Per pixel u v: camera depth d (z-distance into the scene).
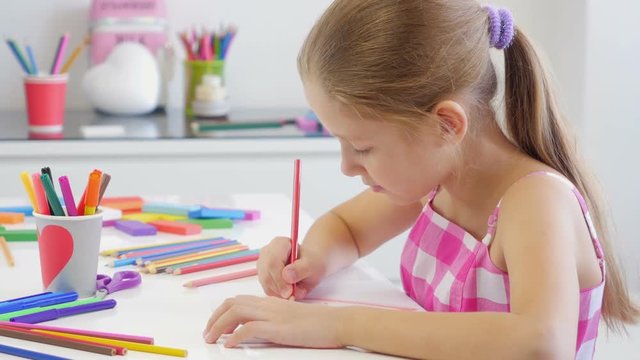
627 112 2.89
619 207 2.92
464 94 1.04
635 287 2.97
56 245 1.09
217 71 2.75
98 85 2.68
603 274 1.08
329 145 2.42
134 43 2.72
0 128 2.48
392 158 1.02
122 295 1.12
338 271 1.28
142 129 2.48
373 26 0.99
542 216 0.97
